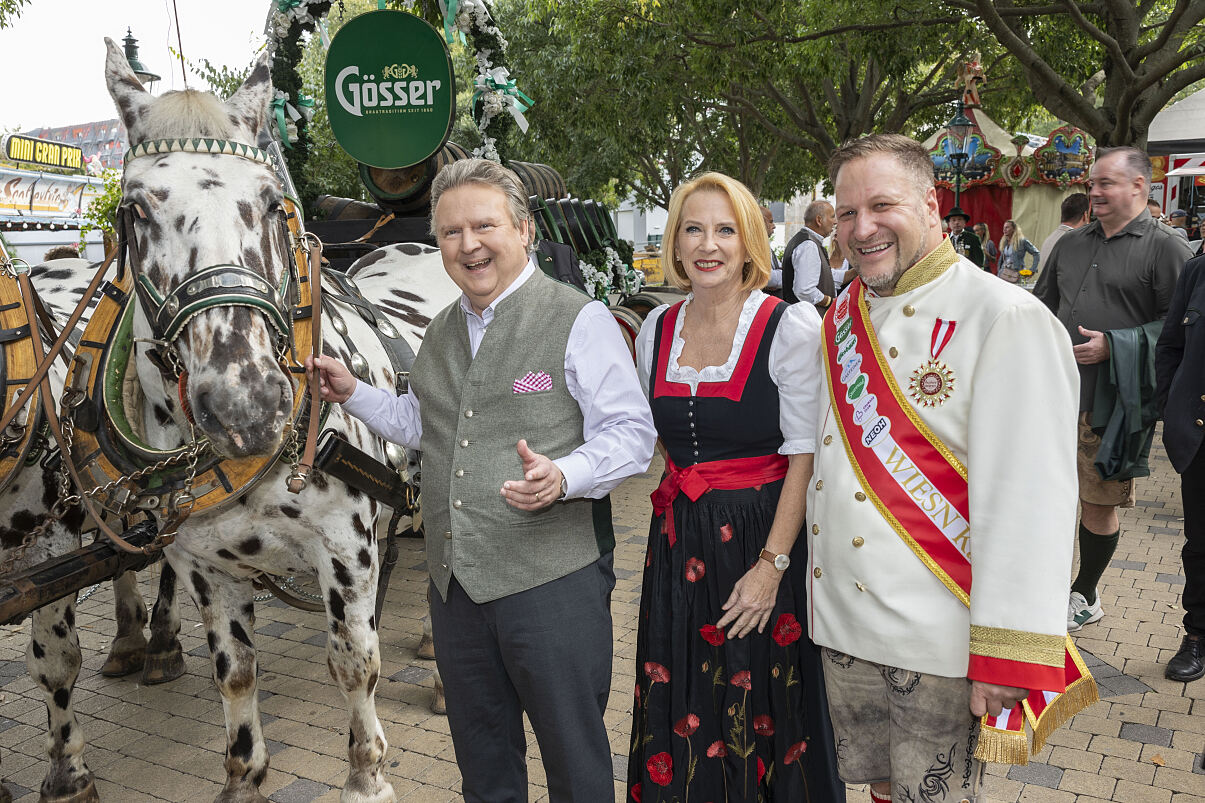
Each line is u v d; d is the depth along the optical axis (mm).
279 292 2207
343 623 2697
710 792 2244
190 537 2580
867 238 1857
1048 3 10797
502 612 2072
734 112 17156
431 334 2291
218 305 2006
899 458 1871
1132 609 4355
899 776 1925
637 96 14641
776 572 2133
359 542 2678
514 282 2148
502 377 2096
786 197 23531
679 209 2191
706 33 12539
